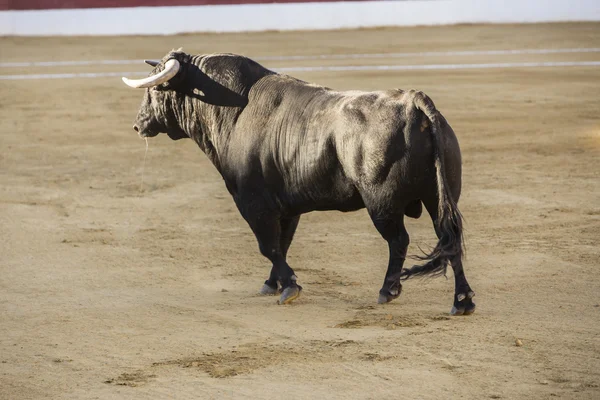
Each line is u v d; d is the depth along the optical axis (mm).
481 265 21891
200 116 19578
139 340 16906
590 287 19781
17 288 20828
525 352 15586
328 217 27641
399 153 16500
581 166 34719
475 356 15438
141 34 92438
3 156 39875
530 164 35406
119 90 59281
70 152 40625
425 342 16203
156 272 22141
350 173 17125
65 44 85375
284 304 19031
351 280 20984
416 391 13992
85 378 15000
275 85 18703
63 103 54969
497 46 78938
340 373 14836
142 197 31312
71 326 17891
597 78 60438
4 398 14219
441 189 16203
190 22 92750
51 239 25672
